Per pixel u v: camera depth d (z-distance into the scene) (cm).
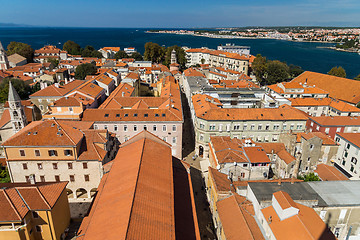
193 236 4522
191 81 14225
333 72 17625
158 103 9644
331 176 7038
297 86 13362
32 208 4484
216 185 5731
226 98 10750
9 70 16800
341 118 9425
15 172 6275
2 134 8825
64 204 5184
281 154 7381
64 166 6281
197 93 11756
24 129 6688
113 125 8212
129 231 3216
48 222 4631
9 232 4303
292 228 4256
